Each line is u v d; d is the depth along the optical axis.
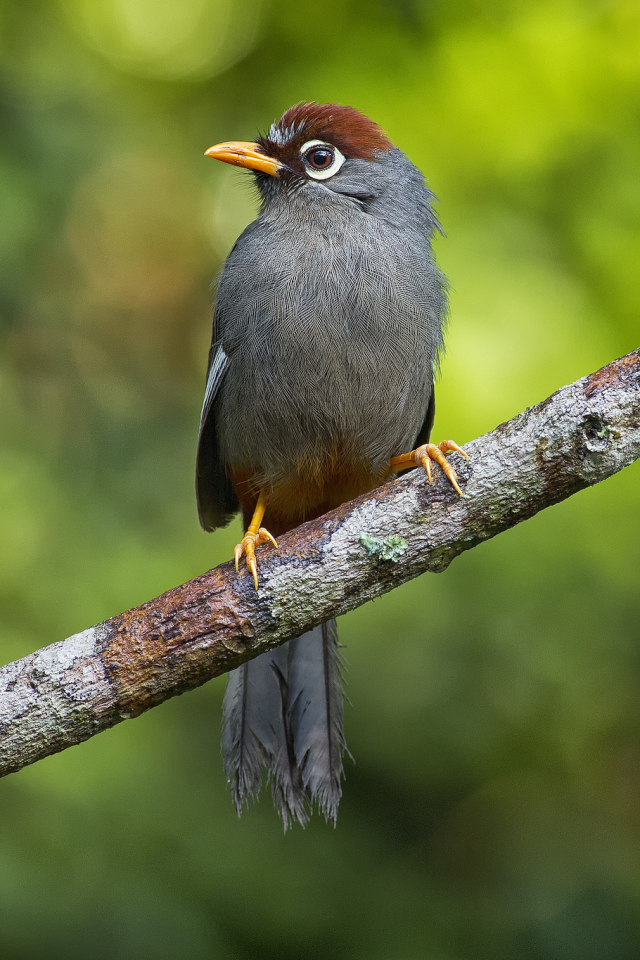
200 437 8.21
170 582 11.22
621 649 11.11
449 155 12.04
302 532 6.28
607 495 10.99
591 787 11.94
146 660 6.11
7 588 10.95
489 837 11.66
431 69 12.30
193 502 12.21
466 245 11.62
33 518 11.32
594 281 11.84
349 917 10.32
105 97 13.21
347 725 11.56
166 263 14.87
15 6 13.19
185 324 14.85
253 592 6.18
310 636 7.61
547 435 5.96
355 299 7.54
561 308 11.48
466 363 11.09
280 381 7.60
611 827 11.74
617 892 11.02
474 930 10.66
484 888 11.34
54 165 12.22
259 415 7.74
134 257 14.73
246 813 10.58
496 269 11.55
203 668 6.20
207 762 11.00
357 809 11.62
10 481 11.53
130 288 14.71
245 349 7.69
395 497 6.21
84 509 11.73
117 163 13.63
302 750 7.45
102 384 13.26
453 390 11.04
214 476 8.68
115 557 11.34
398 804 11.80
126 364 13.83
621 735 11.66
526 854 11.54
